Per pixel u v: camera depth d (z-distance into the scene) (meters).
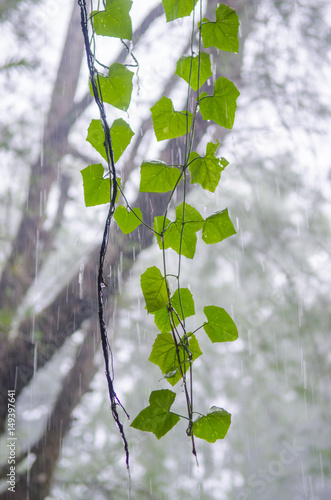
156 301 2.13
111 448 9.55
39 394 9.39
